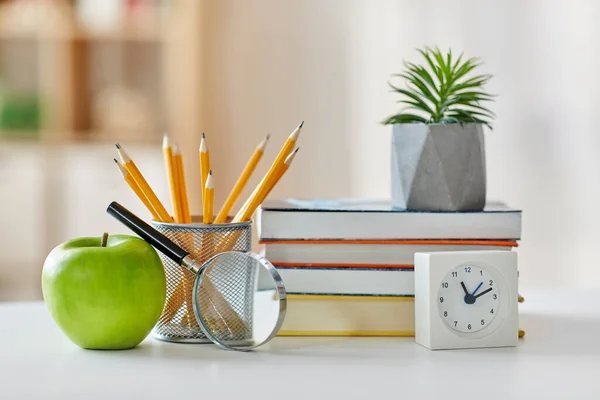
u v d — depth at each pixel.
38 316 0.99
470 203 0.89
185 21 3.02
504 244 0.88
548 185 2.04
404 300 0.87
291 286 0.87
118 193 3.10
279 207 0.89
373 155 2.80
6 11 3.06
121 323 0.77
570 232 1.98
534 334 0.88
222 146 3.15
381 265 0.87
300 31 3.05
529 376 0.69
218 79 3.14
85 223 3.09
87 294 0.76
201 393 0.63
